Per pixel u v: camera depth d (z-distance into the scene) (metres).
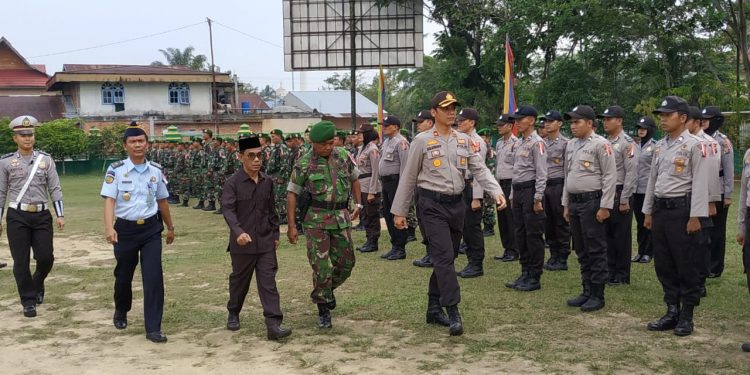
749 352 4.95
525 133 7.12
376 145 10.29
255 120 39.03
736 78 25.53
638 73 24.56
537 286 7.07
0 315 6.53
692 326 5.43
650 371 4.56
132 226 5.59
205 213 15.84
